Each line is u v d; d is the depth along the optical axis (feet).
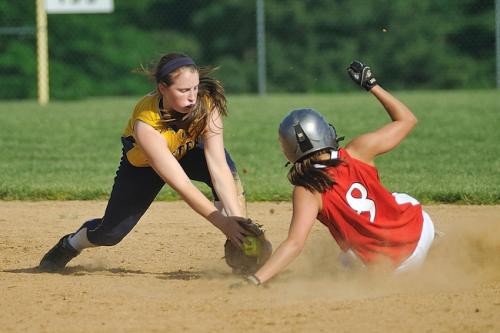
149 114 51.80
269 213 80.23
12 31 213.66
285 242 48.26
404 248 49.90
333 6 294.05
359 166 49.16
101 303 48.37
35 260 64.85
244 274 54.75
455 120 147.43
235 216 52.16
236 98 209.67
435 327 42.19
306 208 48.21
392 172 100.17
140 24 311.27
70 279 55.93
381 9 292.20
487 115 153.58
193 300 48.62
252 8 301.63
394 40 289.94
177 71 50.06
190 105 50.83
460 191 84.58
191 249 67.36
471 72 283.38
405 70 288.30
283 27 295.28
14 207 86.07
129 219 56.44
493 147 118.01
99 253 66.18
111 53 288.92
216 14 305.73
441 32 290.35
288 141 48.88
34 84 269.64
